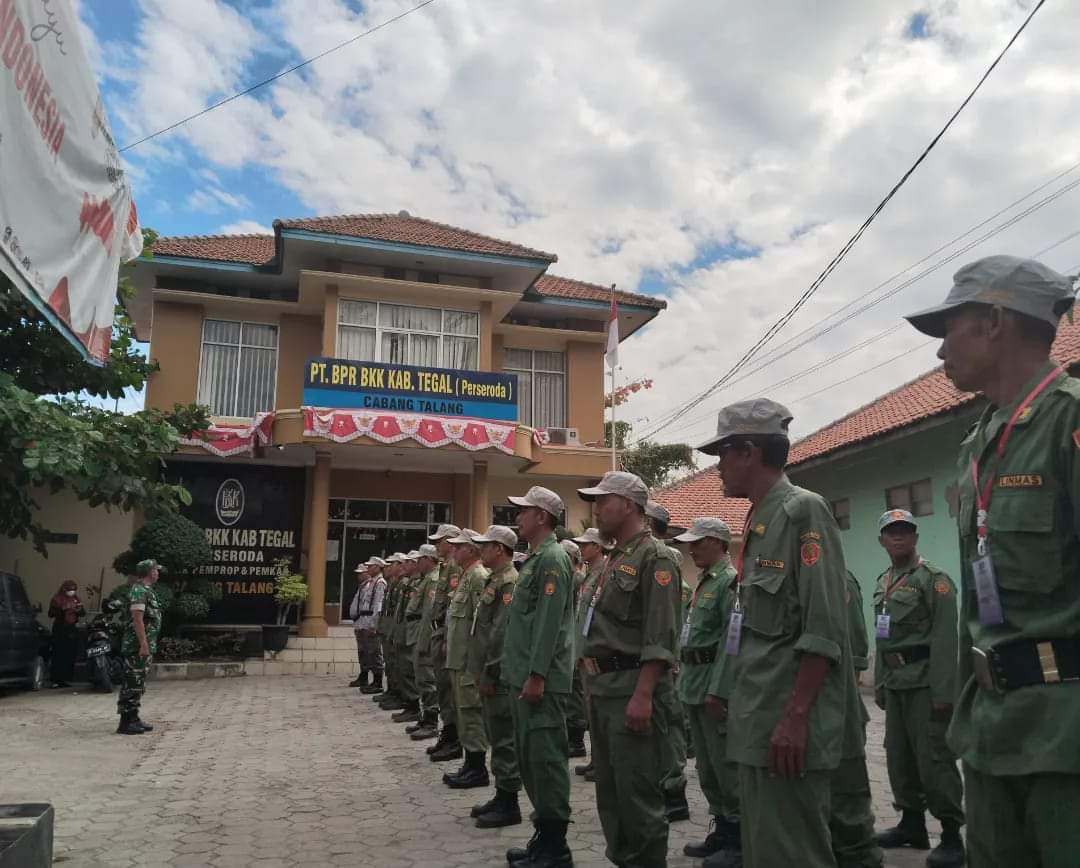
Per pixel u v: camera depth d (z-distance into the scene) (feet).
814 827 8.71
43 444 29.63
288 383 63.05
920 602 16.65
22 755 26.13
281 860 15.81
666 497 66.95
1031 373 7.45
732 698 9.53
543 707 15.38
